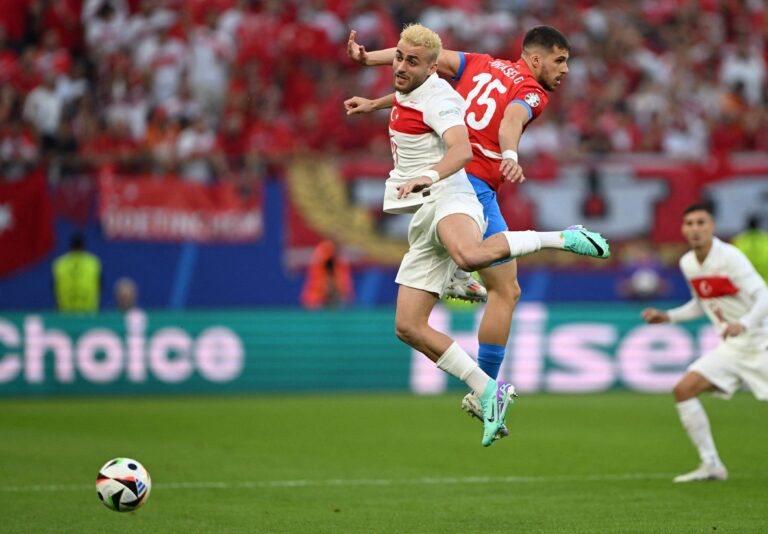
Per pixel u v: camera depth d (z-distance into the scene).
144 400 54.75
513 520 25.19
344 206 59.84
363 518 25.53
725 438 41.31
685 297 61.47
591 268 61.53
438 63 25.88
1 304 57.56
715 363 31.44
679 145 70.62
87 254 57.97
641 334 59.62
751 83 77.62
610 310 59.56
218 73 69.94
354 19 74.44
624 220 61.12
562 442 40.03
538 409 50.97
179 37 70.31
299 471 33.31
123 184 58.34
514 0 78.38
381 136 68.69
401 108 23.52
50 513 26.16
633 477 32.16
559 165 60.53
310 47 72.06
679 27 80.62
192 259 58.91
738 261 31.23
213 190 59.06
